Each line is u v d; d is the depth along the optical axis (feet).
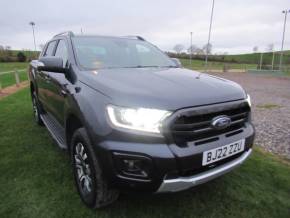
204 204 8.57
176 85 7.49
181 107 6.47
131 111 6.42
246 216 8.07
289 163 11.98
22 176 10.04
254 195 9.16
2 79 48.01
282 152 13.37
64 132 10.50
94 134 6.83
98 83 7.57
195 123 6.64
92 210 8.07
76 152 8.40
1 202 8.43
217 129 7.00
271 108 25.49
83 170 8.18
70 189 9.20
